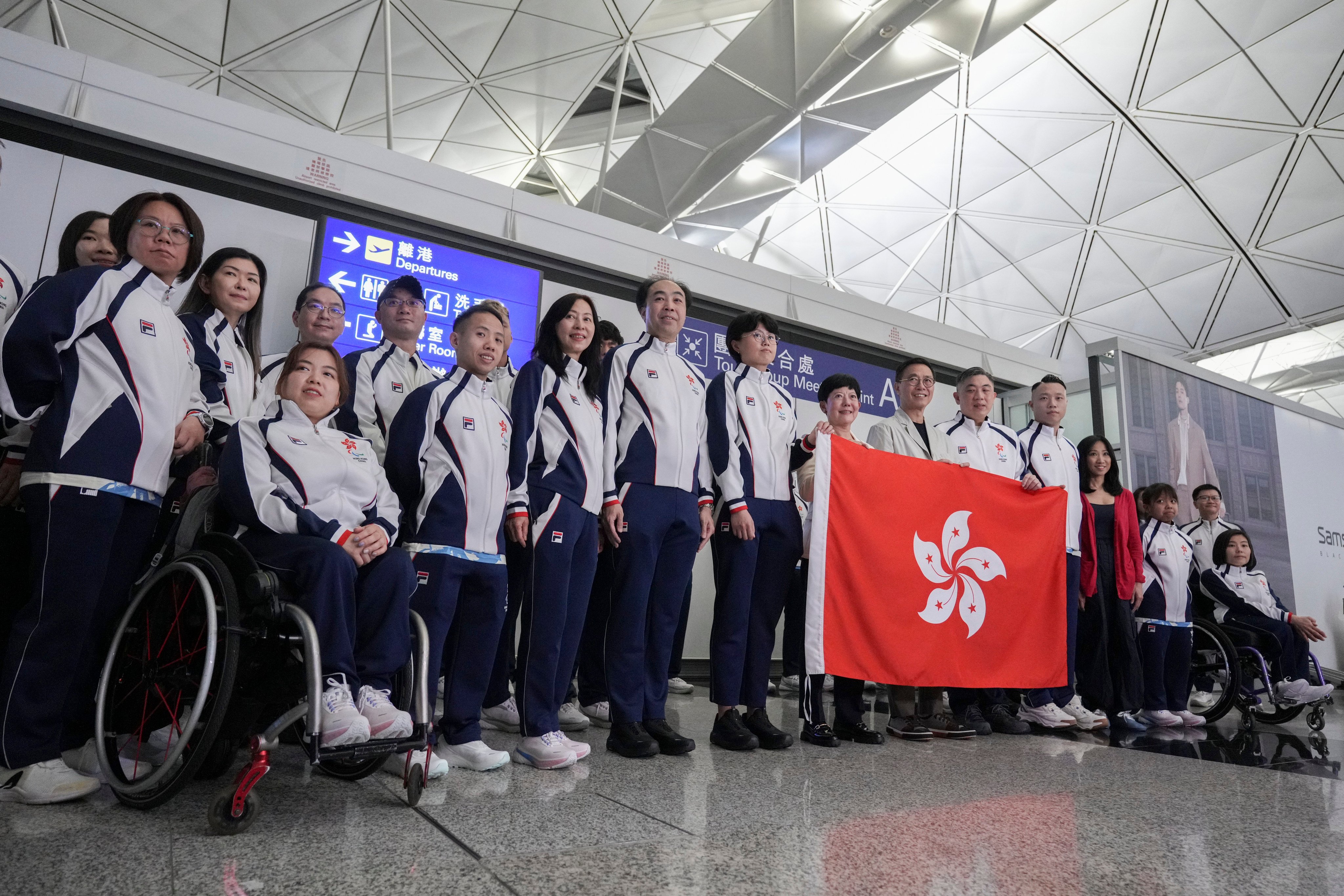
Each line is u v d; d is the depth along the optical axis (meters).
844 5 7.62
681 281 5.94
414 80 9.45
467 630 2.67
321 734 1.80
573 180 12.25
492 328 2.82
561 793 2.23
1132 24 9.73
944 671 3.70
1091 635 4.59
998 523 4.03
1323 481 8.48
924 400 4.17
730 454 3.34
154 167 4.21
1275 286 12.73
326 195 4.61
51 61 3.91
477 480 2.66
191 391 2.40
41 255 3.87
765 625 3.38
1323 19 9.37
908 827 2.01
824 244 13.80
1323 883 1.70
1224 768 3.21
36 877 1.40
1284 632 5.70
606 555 3.59
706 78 8.77
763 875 1.58
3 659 2.16
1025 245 13.05
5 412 2.00
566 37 9.26
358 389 3.47
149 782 1.79
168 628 2.02
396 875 1.49
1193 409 7.27
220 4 7.91
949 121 11.20
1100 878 1.66
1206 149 11.12
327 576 1.98
